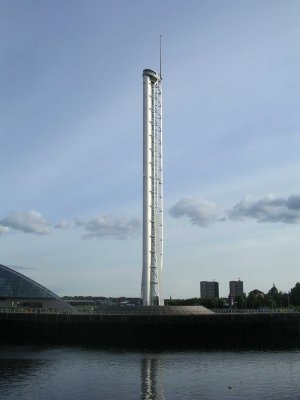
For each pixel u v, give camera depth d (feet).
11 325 364.17
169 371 236.02
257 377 220.84
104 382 209.97
